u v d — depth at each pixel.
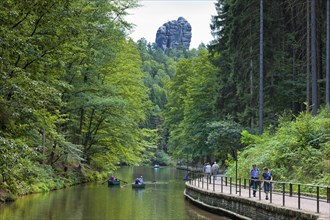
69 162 46.66
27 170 19.92
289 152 29.58
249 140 39.66
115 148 51.53
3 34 17.88
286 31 46.06
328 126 29.28
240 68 44.81
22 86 18.39
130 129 51.69
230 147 45.28
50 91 19.84
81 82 44.44
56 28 23.31
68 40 24.38
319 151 27.38
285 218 17.38
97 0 39.22
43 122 23.19
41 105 19.52
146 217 24.00
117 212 25.67
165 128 96.56
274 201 20.59
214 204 26.33
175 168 91.44
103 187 42.16
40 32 23.23
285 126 35.12
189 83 65.31
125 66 50.62
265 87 43.09
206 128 54.25
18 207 26.33
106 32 41.44
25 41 19.50
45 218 22.92
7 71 18.75
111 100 43.66
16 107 18.17
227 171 40.59
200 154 58.00
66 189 38.88
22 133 22.59
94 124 50.59
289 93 42.44
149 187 43.66
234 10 44.72
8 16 19.44
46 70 25.64
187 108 62.25
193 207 28.48
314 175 25.73
